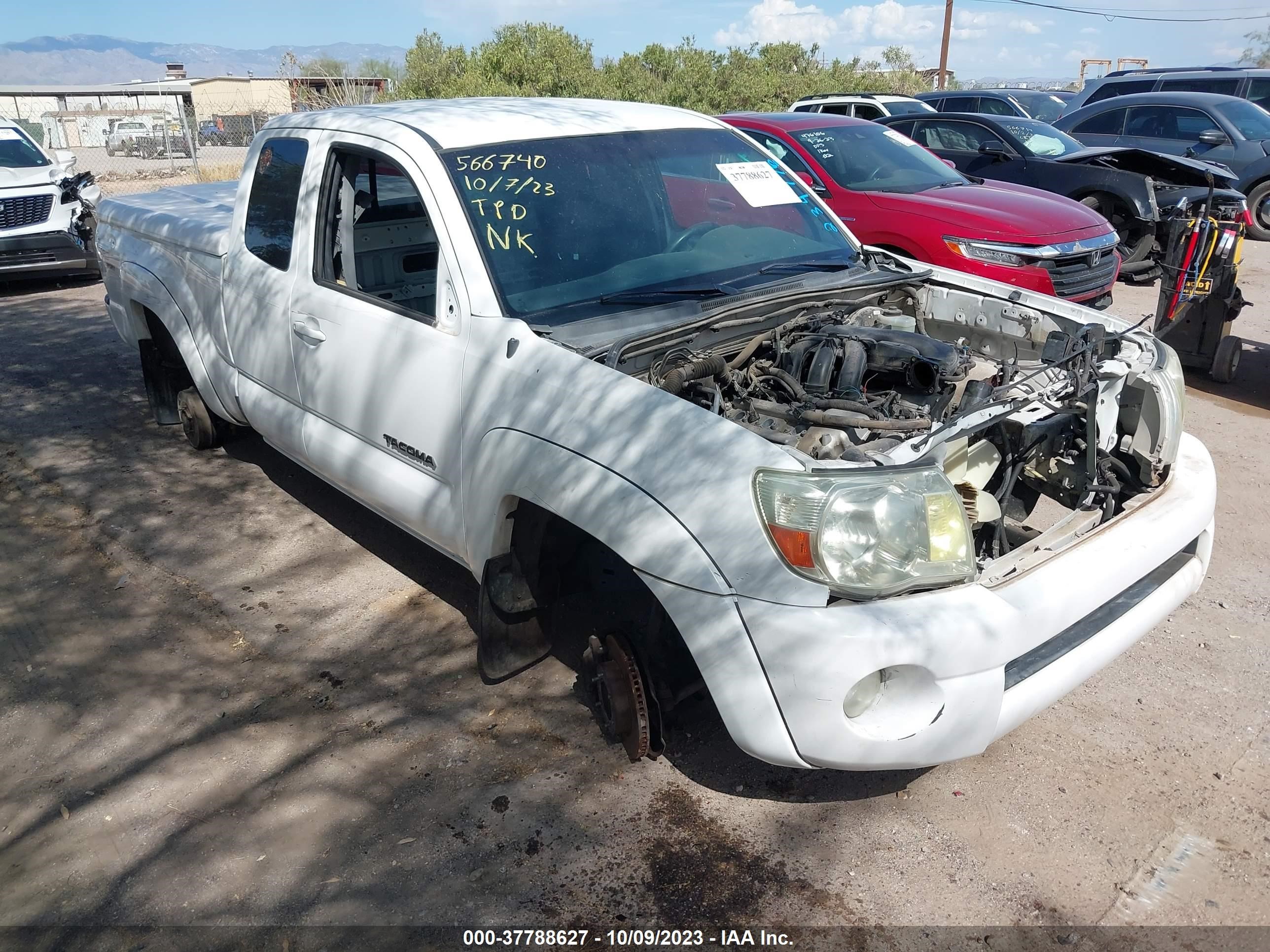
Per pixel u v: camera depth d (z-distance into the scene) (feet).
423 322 11.09
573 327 10.28
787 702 7.88
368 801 9.80
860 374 9.81
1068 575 8.74
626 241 11.64
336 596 13.65
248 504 16.49
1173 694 11.38
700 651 8.19
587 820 9.50
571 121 12.64
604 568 10.34
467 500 10.57
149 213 17.47
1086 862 8.96
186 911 8.52
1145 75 50.52
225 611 13.28
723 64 81.97
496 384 10.07
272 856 9.11
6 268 32.91
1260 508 16.30
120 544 15.11
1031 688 8.59
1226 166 42.65
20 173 34.14
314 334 12.55
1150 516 9.86
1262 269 36.22
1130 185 31.76
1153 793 9.81
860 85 94.84
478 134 11.76
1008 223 23.73
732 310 10.66
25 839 9.38
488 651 10.79
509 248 10.87
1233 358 22.56
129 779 10.16
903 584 7.89
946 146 37.50
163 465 18.07
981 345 13.03
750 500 7.93
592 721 10.95
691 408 8.68
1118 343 10.98
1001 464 10.40
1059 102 61.05
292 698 11.44
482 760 10.37
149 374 19.08
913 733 7.98
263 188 14.03
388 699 11.41
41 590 13.83
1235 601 13.37
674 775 10.11
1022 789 9.89
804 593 7.74
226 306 14.69
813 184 26.45
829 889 8.69
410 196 12.23
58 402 21.48
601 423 8.99
